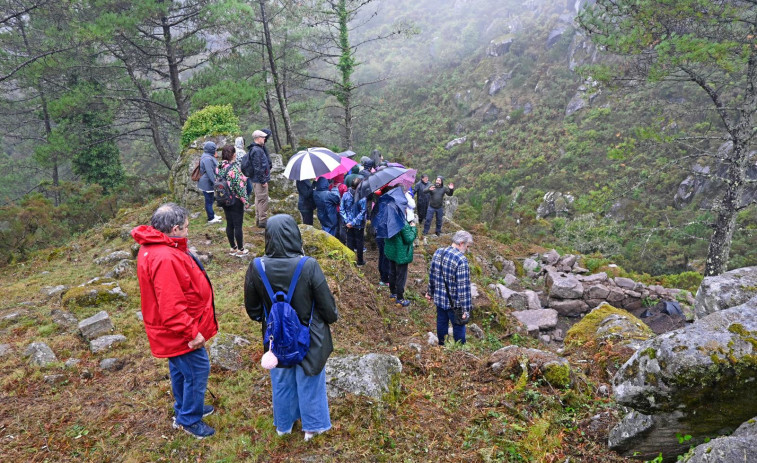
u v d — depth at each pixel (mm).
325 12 20500
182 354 2877
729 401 2338
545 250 14547
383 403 3553
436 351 5012
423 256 9609
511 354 4488
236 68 21344
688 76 12000
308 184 8328
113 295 5965
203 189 9375
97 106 20766
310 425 3055
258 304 2818
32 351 4453
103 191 22734
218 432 3289
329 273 6043
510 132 56750
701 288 3641
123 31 16094
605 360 4777
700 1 9984
